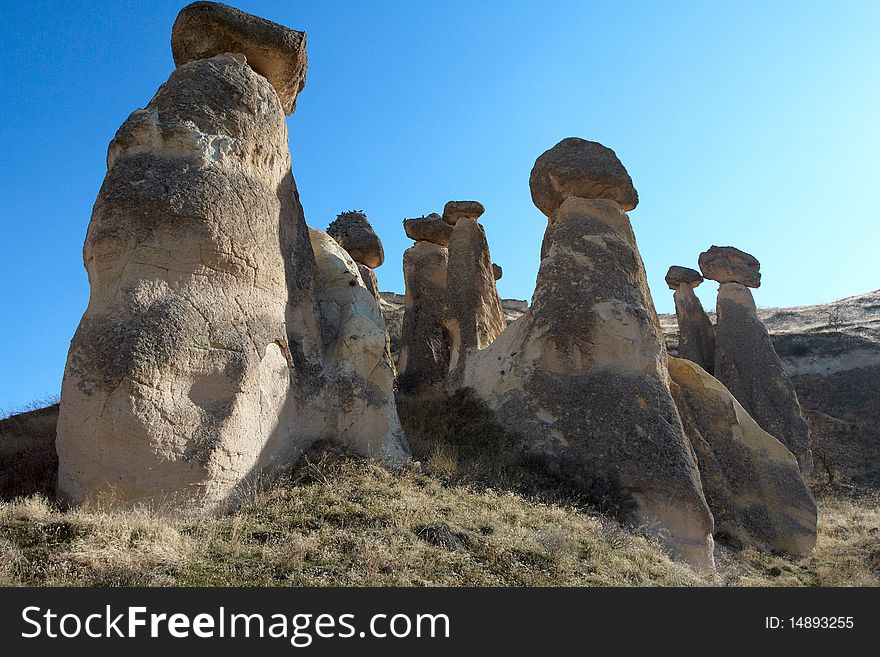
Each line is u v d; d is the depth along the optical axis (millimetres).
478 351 17031
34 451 9828
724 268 25547
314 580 6652
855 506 18922
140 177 9078
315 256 13031
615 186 14875
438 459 11133
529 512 9961
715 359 24984
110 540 6719
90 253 8758
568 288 13922
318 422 10648
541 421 12906
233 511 8430
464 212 19484
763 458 15266
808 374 28734
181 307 8602
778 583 11414
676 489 11648
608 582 7918
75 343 8320
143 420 7816
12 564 6223
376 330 11852
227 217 9422
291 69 11828
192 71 10250
